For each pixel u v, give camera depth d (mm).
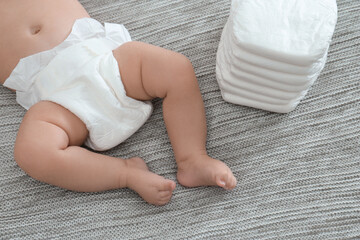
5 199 1070
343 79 1167
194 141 1038
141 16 1283
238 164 1091
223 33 1112
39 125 978
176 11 1280
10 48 1060
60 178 982
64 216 1043
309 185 1058
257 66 967
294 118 1130
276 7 945
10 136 1138
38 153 958
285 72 957
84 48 1037
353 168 1071
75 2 1133
